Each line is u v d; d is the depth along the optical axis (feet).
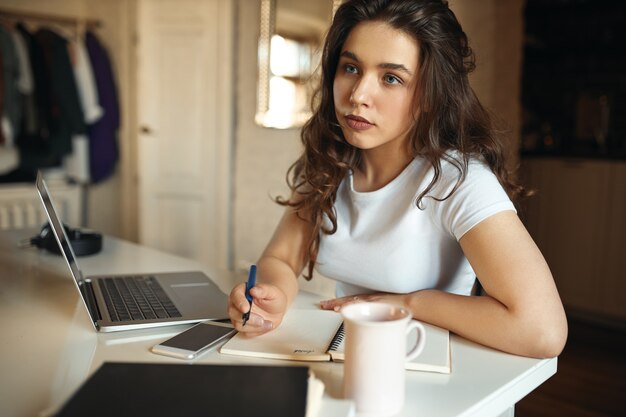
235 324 3.02
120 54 13.57
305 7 10.18
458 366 2.72
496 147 3.59
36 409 2.29
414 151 3.47
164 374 2.14
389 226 3.56
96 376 2.11
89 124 12.71
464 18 9.98
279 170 11.10
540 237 12.81
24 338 3.11
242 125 11.66
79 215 12.91
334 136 3.88
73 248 5.20
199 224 12.31
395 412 2.26
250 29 11.25
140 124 12.38
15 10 12.09
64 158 12.62
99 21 13.14
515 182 3.86
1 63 10.72
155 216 12.60
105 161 12.92
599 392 8.43
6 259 5.09
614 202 11.66
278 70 10.82
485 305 2.98
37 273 4.59
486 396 2.42
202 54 11.80
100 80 12.67
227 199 11.97
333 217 3.79
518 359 2.82
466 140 3.46
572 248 12.34
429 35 3.22
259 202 11.57
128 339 3.09
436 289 3.59
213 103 11.85
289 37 10.53
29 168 11.98
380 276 3.60
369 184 3.79
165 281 4.23
